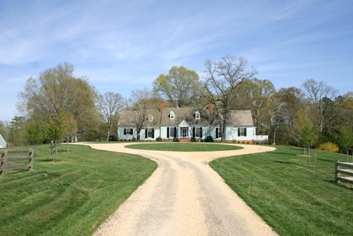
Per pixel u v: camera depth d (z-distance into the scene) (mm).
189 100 74688
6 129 68875
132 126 59812
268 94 72250
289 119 62062
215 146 39469
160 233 7297
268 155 28844
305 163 23297
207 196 11438
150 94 62500
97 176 15727
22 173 15039
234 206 9945
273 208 9734
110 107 68188
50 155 26188
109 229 7562
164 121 59656
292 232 7469
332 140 40406
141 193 11875
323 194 12188
